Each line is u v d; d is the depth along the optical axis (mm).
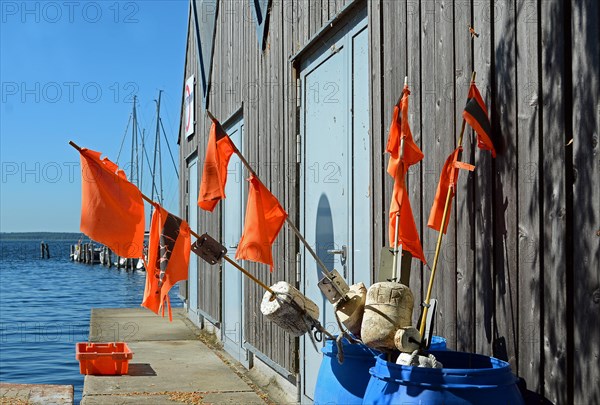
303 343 6168
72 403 5473
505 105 3326
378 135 4668
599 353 2723
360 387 3316
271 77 7230
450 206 3588
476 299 3543
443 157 3887
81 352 8000
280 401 6457
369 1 4844
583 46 2836
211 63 10836
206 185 4074
